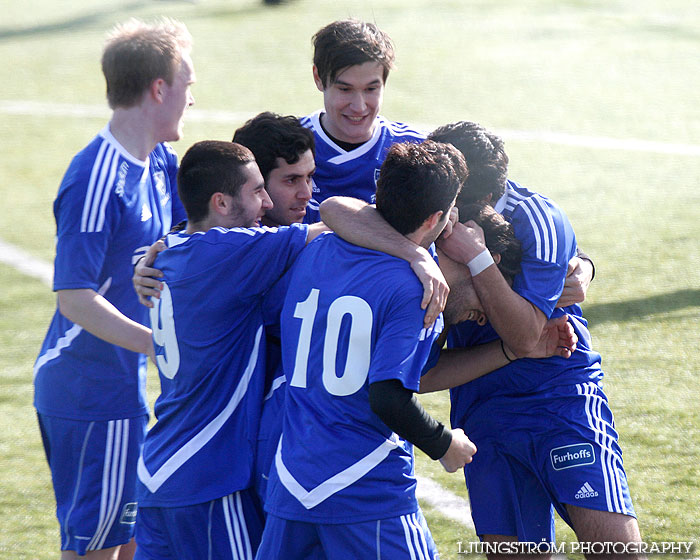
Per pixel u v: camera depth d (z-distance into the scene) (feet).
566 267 35.06
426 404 62.64
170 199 41.78
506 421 36.63
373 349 29.99
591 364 37.78
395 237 30.94
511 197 36.76
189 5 277.03
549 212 35.22
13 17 273.95
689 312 76.33
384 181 31.01
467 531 46.88
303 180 37.83
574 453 35.73
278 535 30.81
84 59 216.13
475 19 236.43
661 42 203.51
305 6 263.90
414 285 29.89
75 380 38.50
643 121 150.00
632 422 57.72
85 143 151.33
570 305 36.78
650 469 51.62
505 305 33.71
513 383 36.78
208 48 219.00
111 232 37.55
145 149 38.50
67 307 36.99
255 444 33.60
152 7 277.23
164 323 33.71
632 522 35.42
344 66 41.27
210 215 33.99
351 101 42.14
